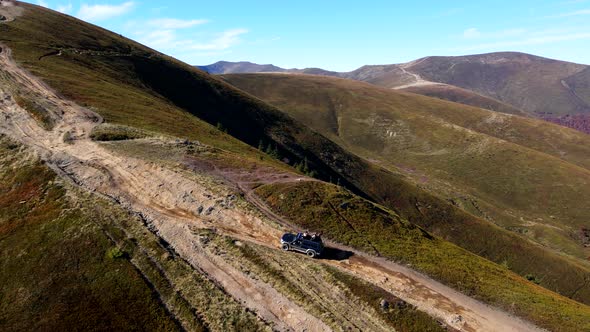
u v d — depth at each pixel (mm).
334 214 37344
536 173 178625
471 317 25797
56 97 63531
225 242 31891
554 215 157125
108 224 33469
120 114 63094
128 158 45000
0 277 30500
